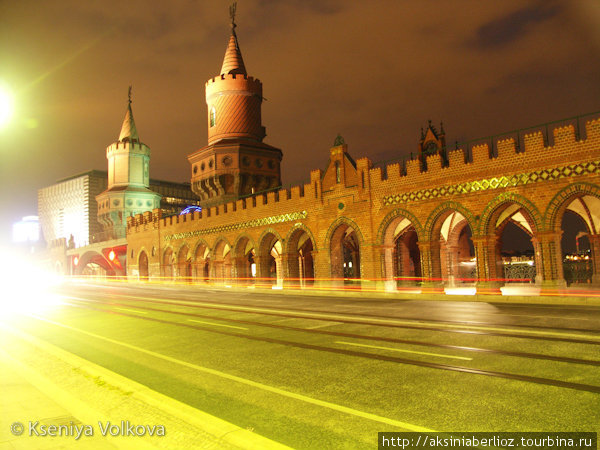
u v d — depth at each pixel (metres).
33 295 41.41
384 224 29.16
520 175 22.77
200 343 12.41
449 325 13.62
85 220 123.88
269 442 4.98
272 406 6.77
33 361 10.38
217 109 49.38
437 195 26.34
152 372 9.28
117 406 6.72
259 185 47.88
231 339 12.82
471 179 24.78
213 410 6.68
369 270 29.98
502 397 6.70
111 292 40.66
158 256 53.69
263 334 13.45
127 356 11.06
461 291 27.22
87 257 76.25
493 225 24.33
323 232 33.38
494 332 12.03
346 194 31.77
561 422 5.66
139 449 5.24
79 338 14.24
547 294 21.31
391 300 24.38
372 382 7.84
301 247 43.06
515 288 27.78
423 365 8.80
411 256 38.69
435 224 26.66
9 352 11.80
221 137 48.84
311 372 8.73
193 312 20.36
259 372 8.92
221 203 46.66
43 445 5.50
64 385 8.08
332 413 6.34
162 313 20.52
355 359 9.63
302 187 35.69
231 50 51.31
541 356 9.05
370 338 12.02
